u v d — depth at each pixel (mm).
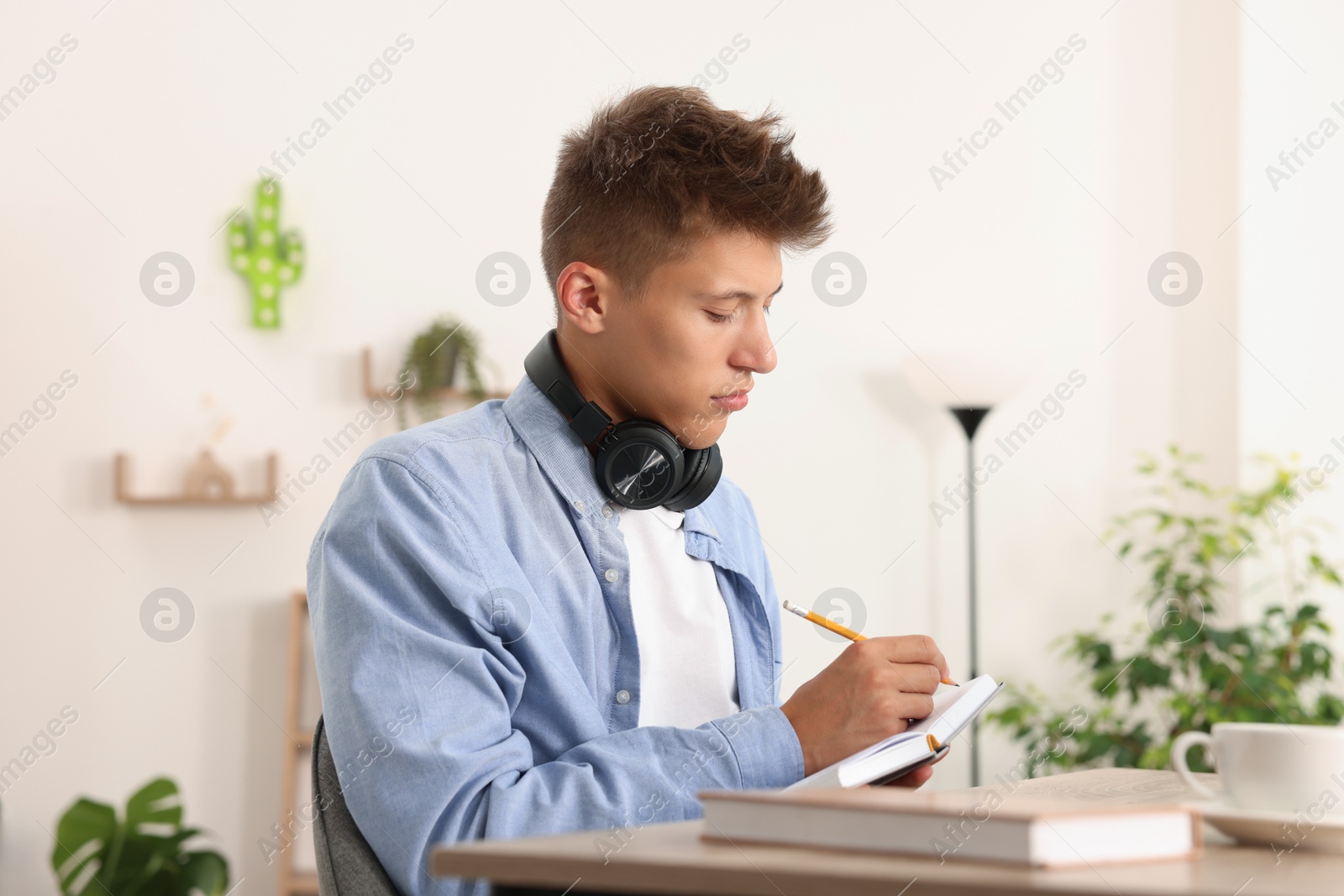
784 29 3070
